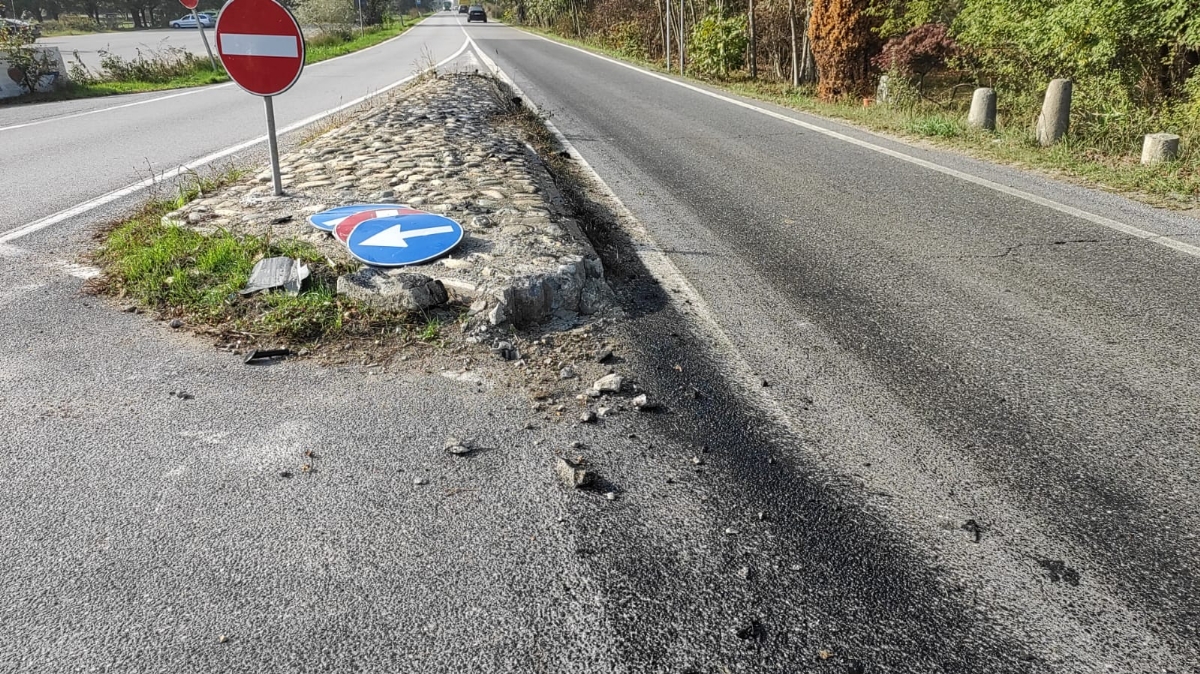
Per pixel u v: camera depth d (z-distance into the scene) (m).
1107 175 7.16
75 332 3.88
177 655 1.95
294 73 5.48
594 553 2.34
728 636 2.03
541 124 10.41
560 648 1.98
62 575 2.22
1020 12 10.80
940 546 2.39
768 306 4.32
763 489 2.66
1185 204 6.25
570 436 2.98
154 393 3.28
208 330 3.89
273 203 5.52
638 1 26.25
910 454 2.88
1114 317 4.14
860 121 10.95
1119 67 10.30
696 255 5.20
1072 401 3.27
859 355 3.71
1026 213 6.11
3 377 3.40
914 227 5.80
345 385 3.37
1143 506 2.59
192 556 2.30
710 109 12.48
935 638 2.04
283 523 2.45
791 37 17.36
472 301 3.97
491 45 32.16
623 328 4.00
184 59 20.86
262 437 2.95
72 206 6.38
